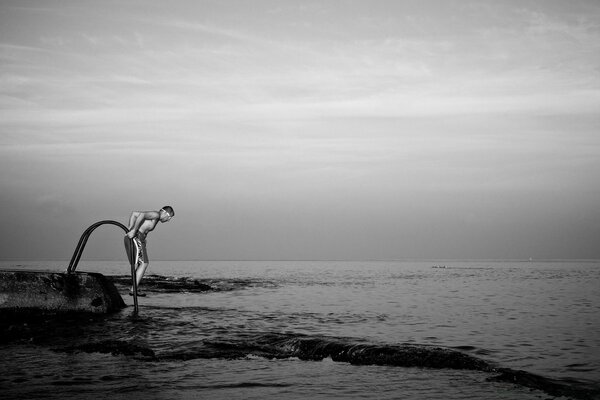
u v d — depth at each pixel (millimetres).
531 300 21375
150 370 7523
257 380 7098
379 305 18891
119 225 13336
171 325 11945
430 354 8391
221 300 19891
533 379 7234
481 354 9414
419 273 60000
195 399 6133
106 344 9086
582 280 40281
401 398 6320
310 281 37562
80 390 6391
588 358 9055
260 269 81750
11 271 12336
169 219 13727
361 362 8273
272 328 12102
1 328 11086
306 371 7676
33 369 7484
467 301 20812
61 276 12562
